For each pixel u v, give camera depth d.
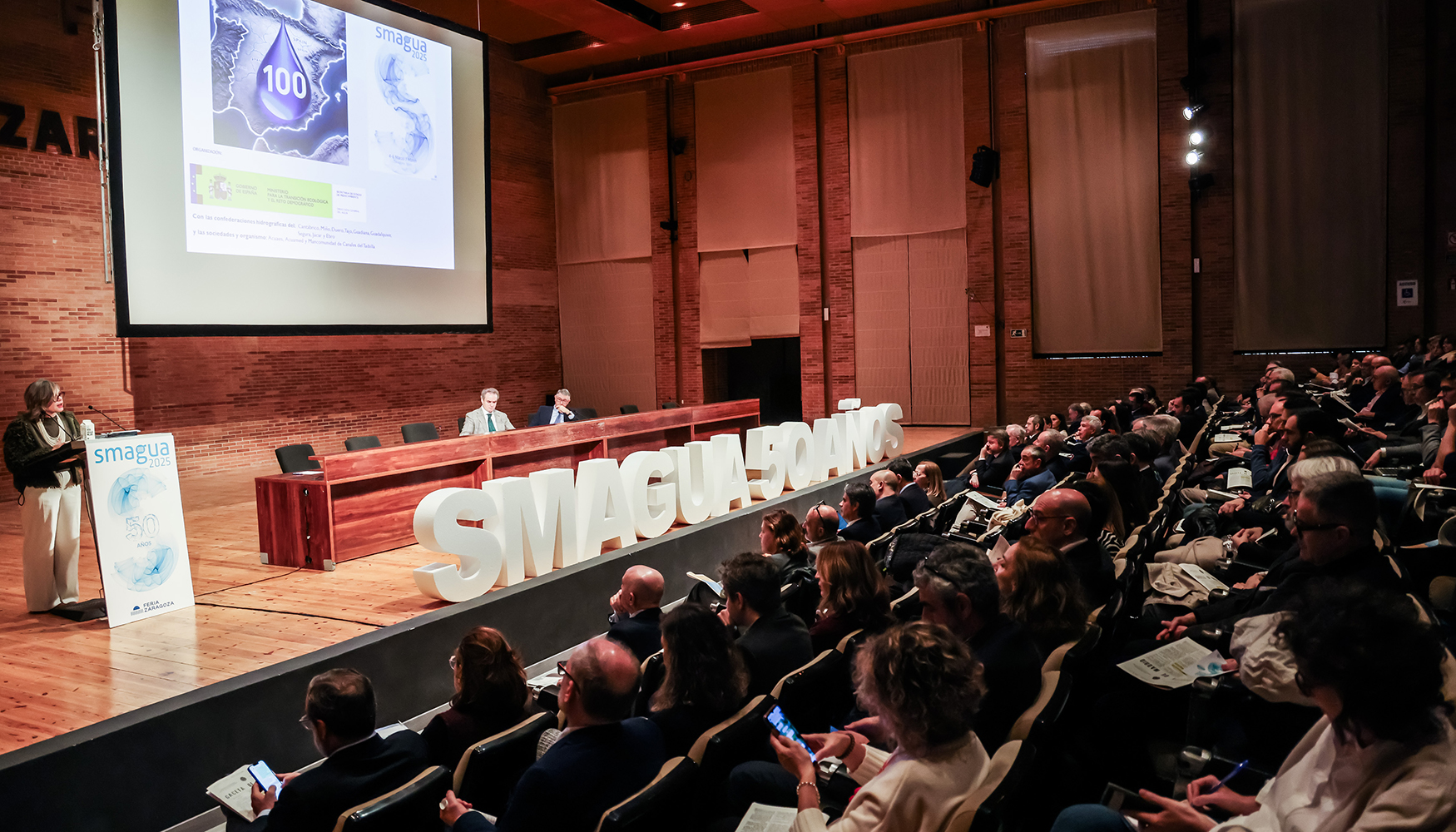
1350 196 12.12
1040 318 13.67
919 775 1.89
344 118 9.80
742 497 7.98
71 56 9.93
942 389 14.28
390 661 4.51
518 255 16.17
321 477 6.13
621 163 16.25
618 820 2.03
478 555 5.25
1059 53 13.28
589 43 15.23
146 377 10.71
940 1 13.83
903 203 14.30
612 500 6.42
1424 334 11.92
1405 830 1.43
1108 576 3.68
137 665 4.13
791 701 2.84
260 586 5.63
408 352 14.19
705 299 15.81
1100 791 2.75
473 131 11.46
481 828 2.27
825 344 15.05
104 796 3.31
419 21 10.66
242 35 8.71
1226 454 7.33
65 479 5.04
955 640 1.98
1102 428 8.12
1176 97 12.73
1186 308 12.88
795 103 14.86
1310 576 2.58
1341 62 12.05
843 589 3.48
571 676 2.32
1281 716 2.53
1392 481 4.07
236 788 2.99
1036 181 13.55
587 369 16.86
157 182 8.06
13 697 3.72
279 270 9.16
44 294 9.70
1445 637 2.63
